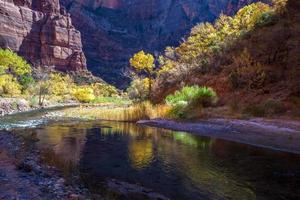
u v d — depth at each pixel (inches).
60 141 827.4
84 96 3331.7
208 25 3056.1
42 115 1643.7
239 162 603.8
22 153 641.6
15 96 2613.2
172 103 1486.2
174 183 475.8
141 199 411.2
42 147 732.7
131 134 975.0
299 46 1393.9
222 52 2119.8
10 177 462.6
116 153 683.4
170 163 594.9
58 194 402.3
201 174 522.3
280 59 1581.0
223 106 1408.7
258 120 1069.1
